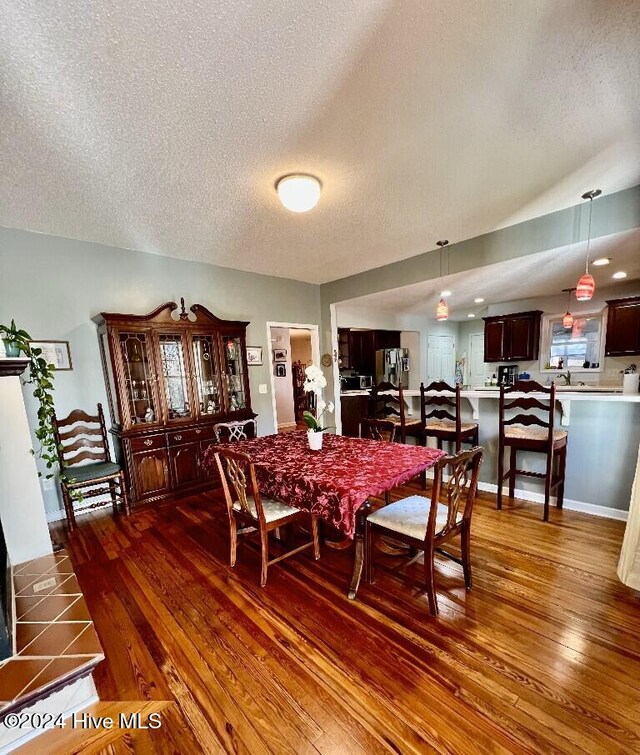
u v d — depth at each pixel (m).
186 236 3.21
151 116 1.66
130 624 1.80
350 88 1.53
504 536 2.51
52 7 1.12
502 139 1.94
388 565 2.25
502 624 1.70
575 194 2.68
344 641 1.64
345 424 5.66
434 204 2.74
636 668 1.44
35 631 1.53
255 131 1.80
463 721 1.25
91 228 2.96
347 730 1.24
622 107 1.71
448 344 8.38
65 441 3.19
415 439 3.94
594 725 1.23
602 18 1.24
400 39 1.30
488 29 1.27
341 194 2.51
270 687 1.42
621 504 2.70
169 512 3.18
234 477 2.16
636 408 2.59
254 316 4.62
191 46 1.29
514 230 3.29
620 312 4.77
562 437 2.79
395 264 4.39
